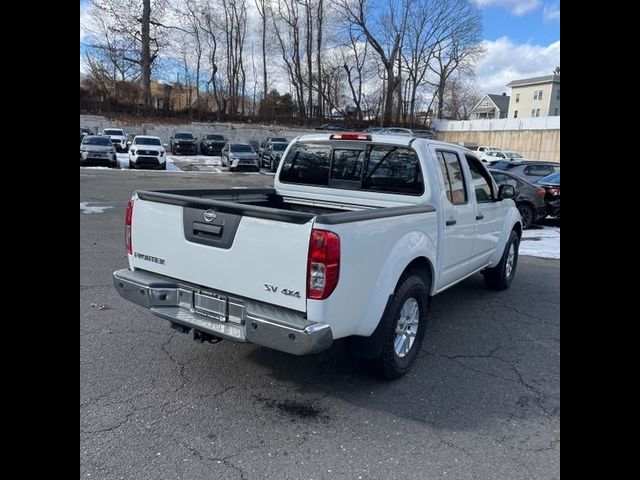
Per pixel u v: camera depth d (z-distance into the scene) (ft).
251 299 9.89
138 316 15.11
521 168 45.52
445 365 12.71
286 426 9.57
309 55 163.84
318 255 8.94
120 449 8.57
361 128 159.02
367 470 8.32
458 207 14.42
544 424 9.93
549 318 16.60
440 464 8.55
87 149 78.59
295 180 16.01
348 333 10.00
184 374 11.55
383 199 13.96
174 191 12.89
